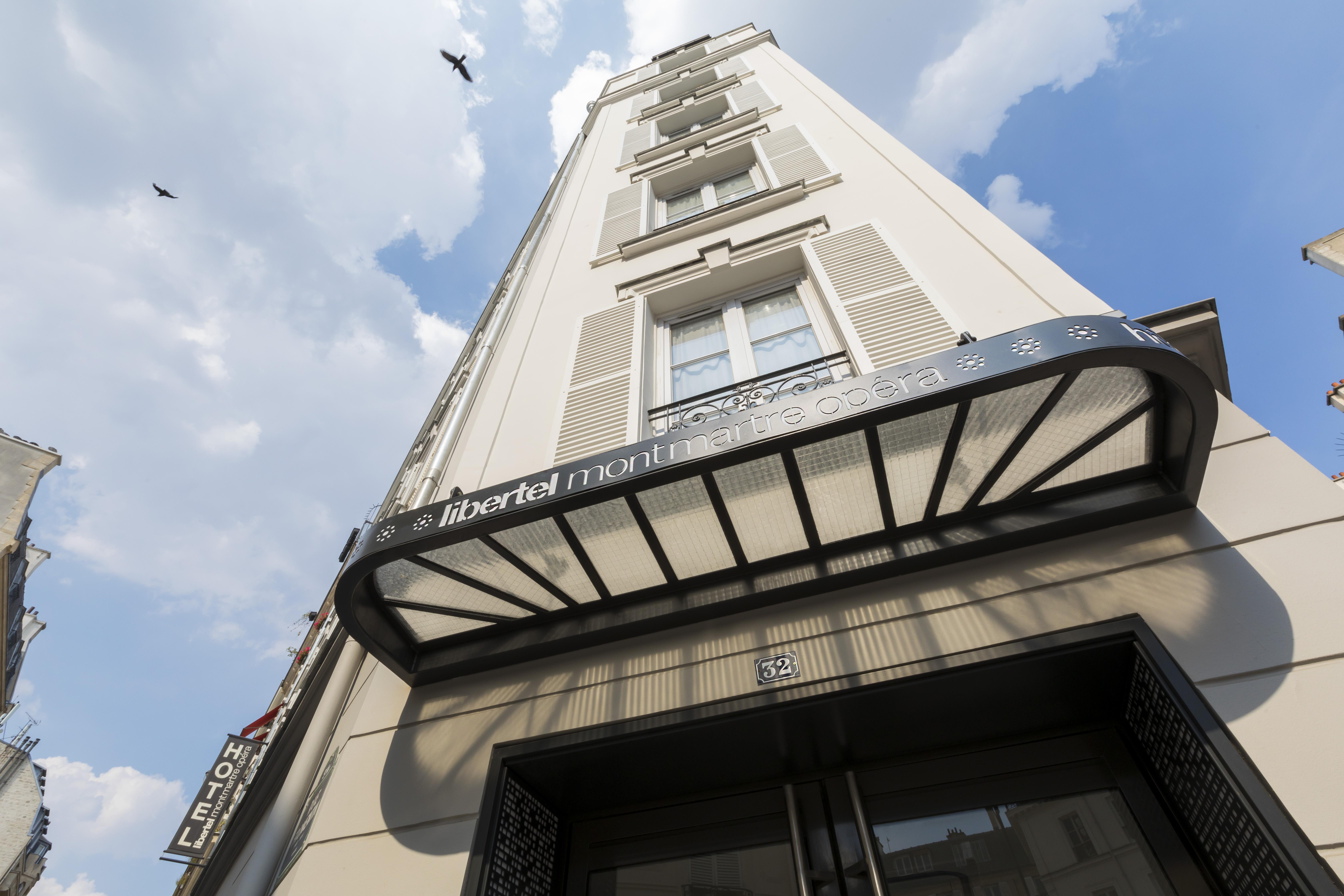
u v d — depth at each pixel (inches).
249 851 234.7
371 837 108.6
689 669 116.1
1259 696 84.4
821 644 111.4
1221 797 81.0
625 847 118.5
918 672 101.5
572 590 122.9
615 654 123.4
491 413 188.1
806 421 93.9
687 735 108.4
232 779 391.9
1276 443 108.2
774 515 111.6
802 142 271.7
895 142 241.3
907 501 111.1
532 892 107.0
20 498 655.1
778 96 341.4
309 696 243.9
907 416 91.8
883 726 107.7
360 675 195.0
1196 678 88.4
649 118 405.1
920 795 108.9
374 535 109.7
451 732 121.3
